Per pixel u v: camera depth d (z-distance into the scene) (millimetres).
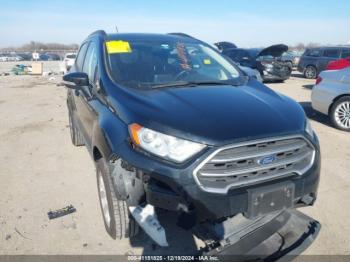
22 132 6648
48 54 55969
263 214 2289
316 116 7609
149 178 2242
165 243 2332
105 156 2568
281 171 2359
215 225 2453
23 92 12922
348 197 3713
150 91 2891
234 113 2463
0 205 3664
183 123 2285
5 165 4844
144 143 2291
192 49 3938
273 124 2383
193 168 2145
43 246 2957
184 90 2928
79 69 4559
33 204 3684
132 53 3561
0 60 51938
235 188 2221
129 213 2756
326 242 2945
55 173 4523
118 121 2572
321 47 16172
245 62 14820
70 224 3287
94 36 4219
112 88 2969
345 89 6199
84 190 4008
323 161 4754
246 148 2225
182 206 2170
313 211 3434
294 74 19266
